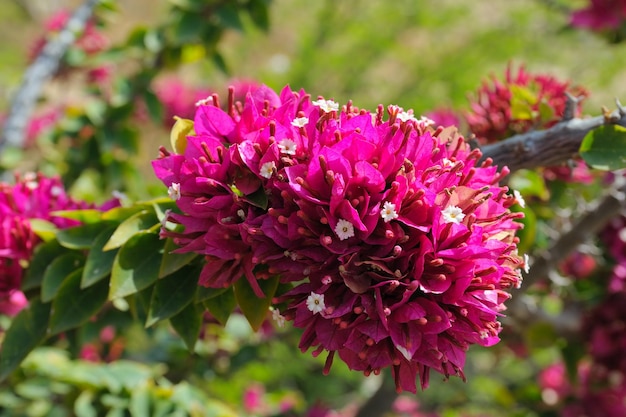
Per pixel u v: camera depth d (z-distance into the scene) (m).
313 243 0.51
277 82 2.03
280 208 0.52
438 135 0.55
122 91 1.13
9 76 1.72
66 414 0.85
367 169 0.50
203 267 0.57
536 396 1.09
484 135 0.74
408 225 0.50
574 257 0.89
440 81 2.09
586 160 0.59
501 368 1.49
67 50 1.17
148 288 0.60
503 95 0.75
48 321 0.64
